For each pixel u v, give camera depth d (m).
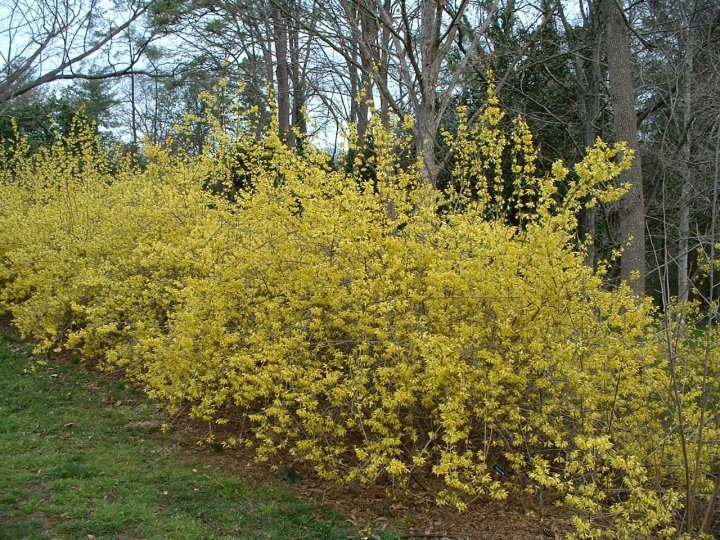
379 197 5.05
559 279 4.21
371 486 4.64
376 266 4.43
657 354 4.63
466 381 4.19
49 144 14.95
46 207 8.77
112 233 7.43
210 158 7.09
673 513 3.94
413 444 4.63
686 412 4.25
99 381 7.02
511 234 4.73
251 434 5.48
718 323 4.26
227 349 4.88
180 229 6.93
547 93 13.16
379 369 4.06
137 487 4.32
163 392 5.16
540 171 10.63
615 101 7.92
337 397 4.24
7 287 8.95
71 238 7.76
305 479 4.72
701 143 8.70
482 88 12.20
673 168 7.93
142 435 5.46
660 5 10.50
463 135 5.47
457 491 4.49
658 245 10.92
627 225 7.62
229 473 4.72
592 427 4.19
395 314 4.36
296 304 4.60
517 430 4.49
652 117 11.91
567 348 4.05
